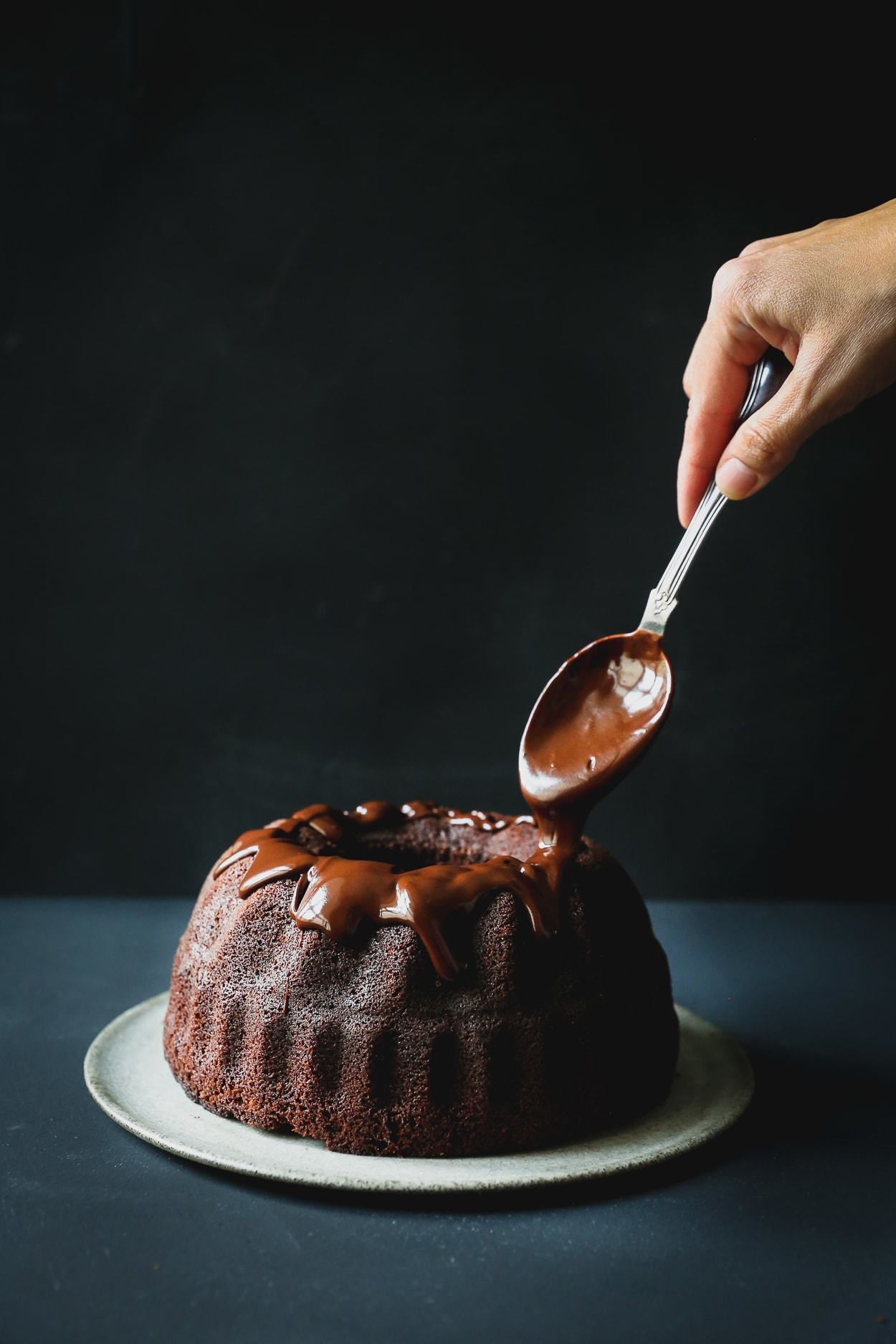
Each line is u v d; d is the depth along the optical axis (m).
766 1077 0.83
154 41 1.14
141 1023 0.85
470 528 1.18
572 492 1.18
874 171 1.13
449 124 1.14
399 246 1.16
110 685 1.21
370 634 1.20
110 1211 0.69
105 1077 0.78
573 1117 0.74
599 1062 0.75
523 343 1.16
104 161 1.15
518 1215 0.69
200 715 1.21
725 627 1.19
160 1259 0.66
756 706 1.19
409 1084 0.72
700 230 1.14
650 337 1.16
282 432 1.18
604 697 0.79
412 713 1.21
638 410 1.16
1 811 1.22
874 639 1.19
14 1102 0.79
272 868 0.77
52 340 1.17
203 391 1.17
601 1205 0.70
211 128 1.14
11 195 1.15
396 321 1.16
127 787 1.22
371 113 1.14
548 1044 0.73
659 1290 0.65
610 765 0.77
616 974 0.76
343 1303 0.63
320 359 1.17
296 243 1.16
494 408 1.17
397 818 0.87
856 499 1.17
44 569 1.20
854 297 0.76
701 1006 0.94
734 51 1.13
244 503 1.19
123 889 1.22
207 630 1.20
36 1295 0.64
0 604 1.20
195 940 0.79
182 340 1.17
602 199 1.14
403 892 0.74
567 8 1.13
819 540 1.18
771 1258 0.67
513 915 0.74
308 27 1.13
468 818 0.86
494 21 1.13
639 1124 0.75
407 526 1.19
